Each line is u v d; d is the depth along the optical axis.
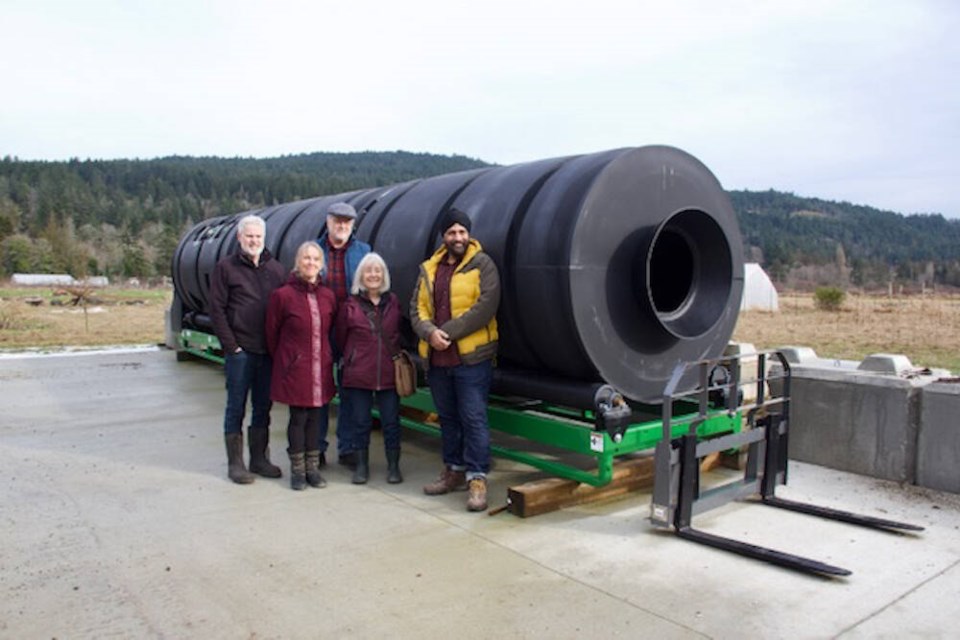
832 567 3.39
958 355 11.96
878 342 14.93
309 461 4.90
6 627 2.91
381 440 6.35
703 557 3.66
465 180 5.55
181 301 11.55
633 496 4.71
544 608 3.08
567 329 4.22
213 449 5.93
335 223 5.29
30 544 3.81
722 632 2.87
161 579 3.38
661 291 4.89
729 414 4.36
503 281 4.62
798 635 2.86
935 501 4.56
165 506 4.46
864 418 5.10
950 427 4.69
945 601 3.16
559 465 4.56
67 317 24.69
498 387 4.95
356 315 4.87
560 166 4.71
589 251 4.21
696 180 4.83
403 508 4.44
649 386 4.59
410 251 5.50
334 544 3.83
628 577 3.40
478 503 4.34
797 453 5.50
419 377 5.74
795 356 6.06
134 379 9.65
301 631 2.89
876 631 2.89
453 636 2.84
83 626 2.92
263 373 5.11
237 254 4.96
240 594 3.22
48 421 7.01
